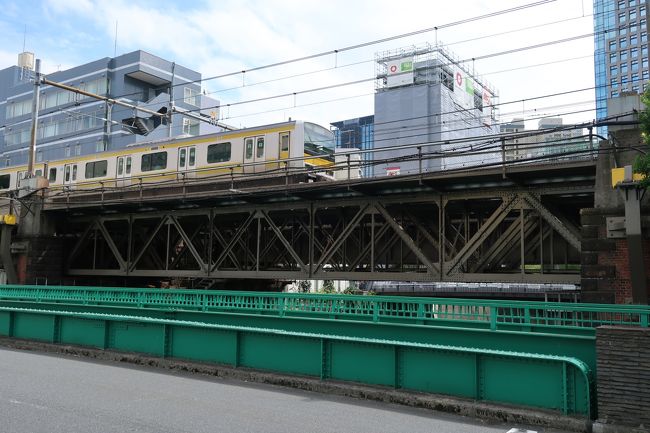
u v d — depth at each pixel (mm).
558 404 7617
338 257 25500
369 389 8883
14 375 10141
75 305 17422
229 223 28172
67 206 28750
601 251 15102
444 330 11227
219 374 10516
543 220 18469
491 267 19969
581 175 16672
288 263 27094
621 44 116250
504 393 8031
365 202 20719
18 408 7609
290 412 7867
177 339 11570
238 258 28891
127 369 11094
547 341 9844
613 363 7145
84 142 70250
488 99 98625
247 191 21797
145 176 28188
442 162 71000
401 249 22484
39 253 30281
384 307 12688
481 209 21094
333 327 12820
